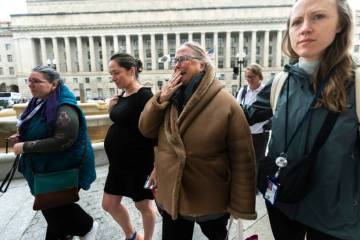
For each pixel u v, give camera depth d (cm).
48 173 206
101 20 5375
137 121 211
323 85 125
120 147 216
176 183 155
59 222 219
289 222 156
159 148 172
